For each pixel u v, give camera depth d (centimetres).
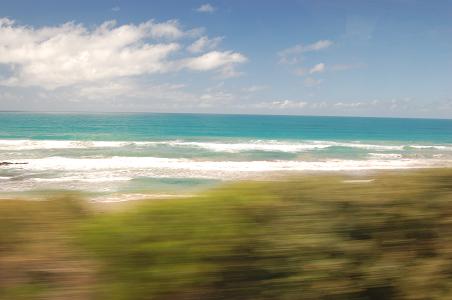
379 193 356
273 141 6238
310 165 3253
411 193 356
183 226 313
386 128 12962
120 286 288
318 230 323
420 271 317
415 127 14338
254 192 355
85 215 365
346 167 3131
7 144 4694
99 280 290
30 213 365
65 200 390
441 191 362
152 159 3538
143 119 17862
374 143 6241
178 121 15788
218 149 4512
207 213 326
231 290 294
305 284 302
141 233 307
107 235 307
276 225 321
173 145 4947
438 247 337
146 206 335
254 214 327
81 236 314
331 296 302
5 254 309
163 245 299
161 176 2683
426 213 346
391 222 339
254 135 8069
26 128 9312
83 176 2658
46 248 314
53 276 293
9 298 278
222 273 295
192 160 3512
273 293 298
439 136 8881
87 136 6900
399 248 333
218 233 308
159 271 288
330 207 337
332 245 317
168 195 387
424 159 3822
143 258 296
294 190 359
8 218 353
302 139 7006
